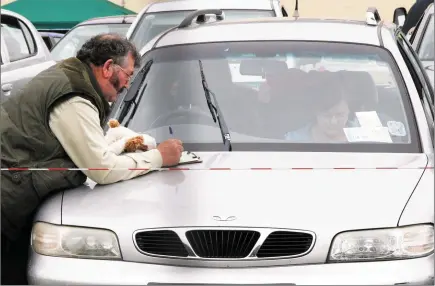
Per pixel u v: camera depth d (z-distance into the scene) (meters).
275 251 4.80
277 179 5.17
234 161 5.46
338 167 5.35
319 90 6.12
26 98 5.27
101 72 5.37
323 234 4.78
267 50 6.36
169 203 4.96
